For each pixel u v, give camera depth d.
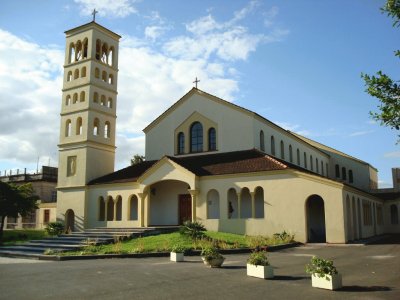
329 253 22.88
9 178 67.25
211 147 38.72
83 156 41.03
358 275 14.88
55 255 23.02
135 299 11.09
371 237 36.78
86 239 29.05
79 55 44.47
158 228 31.66
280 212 30.45
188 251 22.84
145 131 42.41
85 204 39.84
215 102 39.00
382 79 9.77
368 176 58.88
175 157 39.16
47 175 64.88
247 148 36.66
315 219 36.72
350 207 30.83
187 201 36.91
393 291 11.95
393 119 9.75
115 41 45.78
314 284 12.72
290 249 25.64
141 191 35.72
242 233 31.52
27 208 41.38
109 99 44.41
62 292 12.11
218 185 33.22
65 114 43.22
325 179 29.11
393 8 9.59
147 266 18.11
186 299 11.07
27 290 12.51
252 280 14.03
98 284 13.38
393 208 50.78
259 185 31.64
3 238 39.56
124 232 30.67
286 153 44.34
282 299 11.02
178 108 40.94
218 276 14.96
